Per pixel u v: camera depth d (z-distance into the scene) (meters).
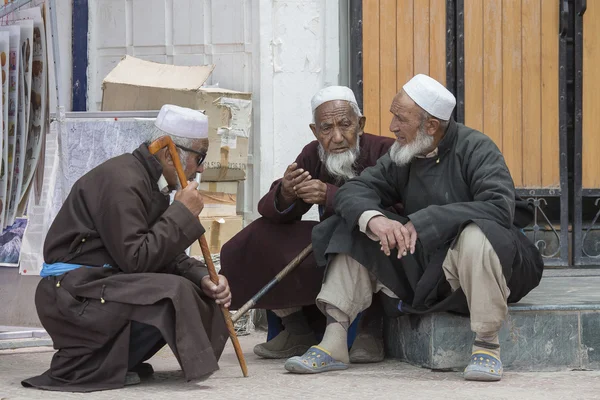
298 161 11.57
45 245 9.23
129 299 8.75
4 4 10.78
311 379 9.49
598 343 10.19
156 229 8.88
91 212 9.00
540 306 10.10
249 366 10.62
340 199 10.20
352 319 10.24
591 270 15.80
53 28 11.07
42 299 9.10
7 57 10.27
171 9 15.30
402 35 15.43
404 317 10.67
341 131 10.92
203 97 13.69
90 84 15.67
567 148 16.05
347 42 15.41
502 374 9.68
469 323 10.02
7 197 10.38
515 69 15.74
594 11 15.88
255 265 11.14
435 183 10.13
